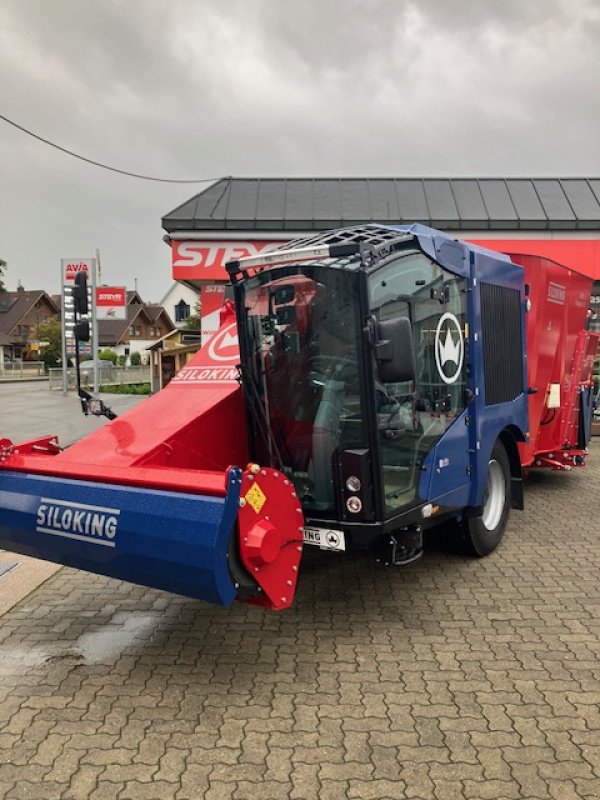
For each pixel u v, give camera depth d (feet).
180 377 16.61
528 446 22.41
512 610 14.85
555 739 10.04
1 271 226.58
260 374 14.26
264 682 11.93
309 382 13.52
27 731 10.55
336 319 12.94
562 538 20.18
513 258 21.39
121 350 228.02
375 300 12.82
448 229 43.55
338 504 13.19
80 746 10.13
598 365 39.52
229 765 9.60
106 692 11.71
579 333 26.13
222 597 10.75
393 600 15.55
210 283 44.75
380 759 9.64
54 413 56.24
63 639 13.85
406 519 13.84
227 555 10.80
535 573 17.19
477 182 48.14
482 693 11.37
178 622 14.62
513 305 19.44
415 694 11.39
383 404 13.08
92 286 61.98
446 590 16.10
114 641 13.73
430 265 14.89
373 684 11.76
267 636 13.80
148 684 11.94
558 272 23.48
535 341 22.08
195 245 43.06
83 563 12.41
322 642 13.46
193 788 9.12
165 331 254.88
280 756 9.77
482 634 13.66
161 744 10.15
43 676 12.31
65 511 12.17
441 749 9.84
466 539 17.70
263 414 14.34
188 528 10.73
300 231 42.98
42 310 232.32
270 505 11.62
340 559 18.52
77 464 12.86
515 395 19.63
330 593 16.05
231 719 10.78
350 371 12.91
